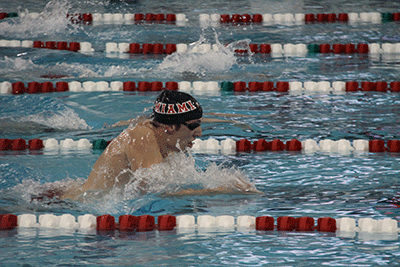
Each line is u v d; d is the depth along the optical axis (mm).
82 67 16125
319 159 9281
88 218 6512
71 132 11164
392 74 14750
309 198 7312
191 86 14328
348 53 17688
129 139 7297
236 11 23672
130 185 7277
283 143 10086
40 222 6609
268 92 13961
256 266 5012
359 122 11180
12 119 11859
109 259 5250
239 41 18734
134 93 13906
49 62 16625
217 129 10977
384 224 6172
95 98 13375
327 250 5461
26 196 7566
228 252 5441
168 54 17859
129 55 17719
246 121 11500
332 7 23969
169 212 6867
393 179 8055
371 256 5266
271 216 6637
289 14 22469
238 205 7094
